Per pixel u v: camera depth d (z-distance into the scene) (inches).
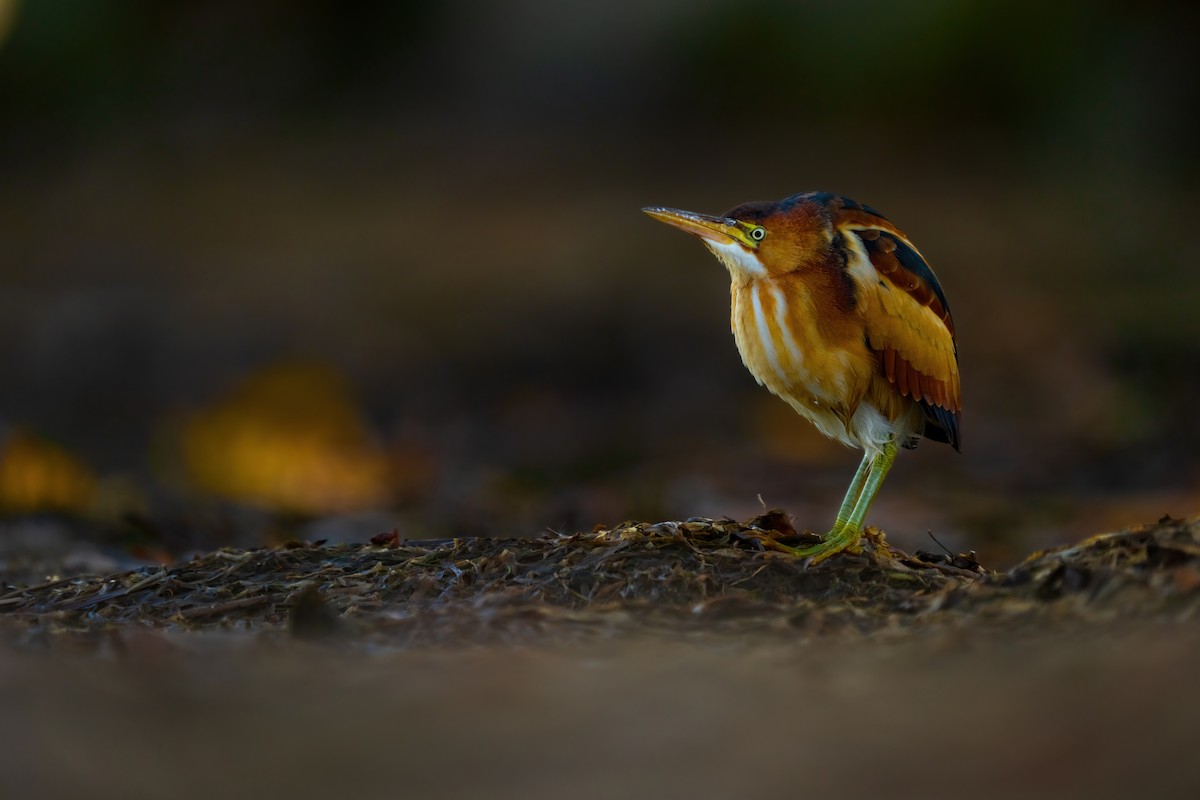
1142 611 195.5
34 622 247.0
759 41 1290.6
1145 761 136.6
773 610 221.9
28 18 1317.7
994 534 443.8
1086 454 568.1
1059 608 203.9
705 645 205.9
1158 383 642.2
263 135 1316.4
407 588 247.1
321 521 463.8
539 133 1299.2
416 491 536.1
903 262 270.5
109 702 168.4
